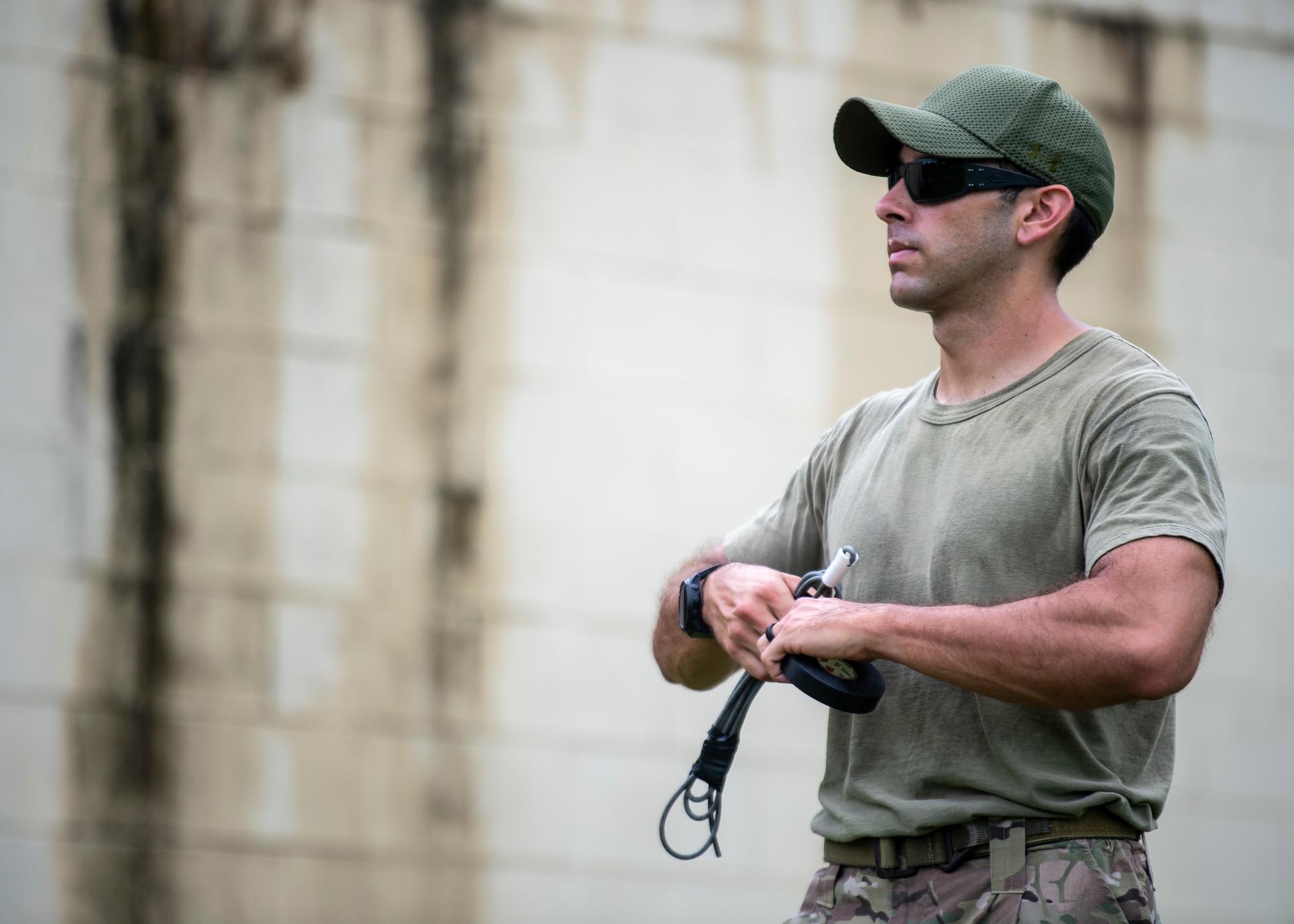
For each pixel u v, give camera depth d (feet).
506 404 78.18
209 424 75.10
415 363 77.61
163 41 77.25
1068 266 31.01
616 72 82.12
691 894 76.02
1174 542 26.30
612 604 77.61
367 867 73.41
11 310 73.72
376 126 78.95
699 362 80.48
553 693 76.43
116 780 71.77
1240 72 89.97
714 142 82.64
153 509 73.97
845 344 82.23
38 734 71.36
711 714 77.97
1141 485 27.14
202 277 76.07
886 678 30.04
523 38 81.30
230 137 77.30
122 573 73.26
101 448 73.82
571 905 74.95
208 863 72.02
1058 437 28.84
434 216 78.89
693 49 83.15
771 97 83.66
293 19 78.89
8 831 70.38
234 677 73.67
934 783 28.99
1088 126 30.78
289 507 75.36
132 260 75.36
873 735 30.04
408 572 76.02
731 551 35.22
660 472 79.10
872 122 31.78
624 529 78.28
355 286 77.56
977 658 26.30
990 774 28.40
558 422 78.59
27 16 75.87
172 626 73.41
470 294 78.69
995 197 30.37
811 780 78.28
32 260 74.28
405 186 78.79
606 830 75.87
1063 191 30.40
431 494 76.79
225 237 76.59
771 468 80.28
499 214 79.66
